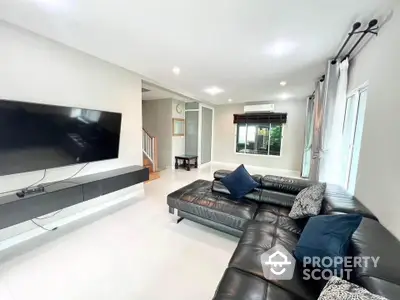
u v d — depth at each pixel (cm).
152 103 618
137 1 151
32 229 224
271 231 171
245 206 230
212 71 315
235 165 680
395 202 135
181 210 254
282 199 236
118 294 151
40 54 217
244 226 195
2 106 183
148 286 159
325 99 264
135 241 221
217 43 219
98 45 230
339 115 255
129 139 342
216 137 715
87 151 264
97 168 294
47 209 207
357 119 239
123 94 322
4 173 190
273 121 605
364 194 187
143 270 177
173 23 181
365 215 162
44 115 214
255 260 132
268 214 209
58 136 229
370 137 183
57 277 166
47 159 222
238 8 157
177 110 615
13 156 195
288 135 594
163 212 295
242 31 193
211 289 158
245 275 119
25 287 156
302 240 133
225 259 194
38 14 171
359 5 150
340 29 186
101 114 275
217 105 701
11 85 197
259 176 281
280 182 256
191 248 210
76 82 254
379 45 172
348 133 264
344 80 248
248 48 231
